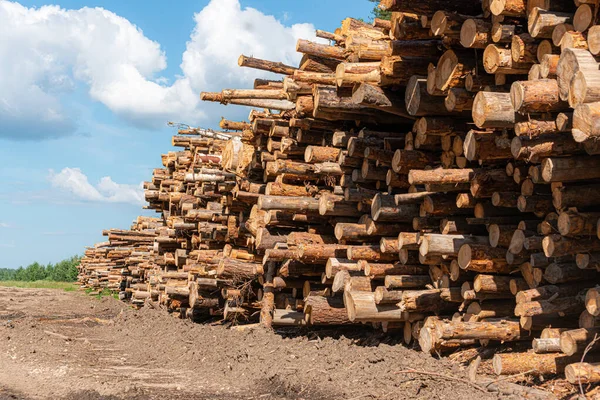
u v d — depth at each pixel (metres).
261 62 9.47
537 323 6.12
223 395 6.62
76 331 12.24
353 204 8.71
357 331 9.48
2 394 6.48
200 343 9.96
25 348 9.55
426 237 6.82
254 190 10.48
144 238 21.58
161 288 15.20
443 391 5.96
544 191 6.16
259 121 9.66
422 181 6.62
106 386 6.98
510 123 5.51
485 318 6.80
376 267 7.98
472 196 6.77
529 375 5.95
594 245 5.62
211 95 9.95
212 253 12.20
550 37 5.18
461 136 6.75
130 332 12.14
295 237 9.13
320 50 8.34
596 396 5.14
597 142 4.96
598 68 4.50
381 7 6.29
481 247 6.52
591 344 5.12
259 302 11.36
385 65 6.77
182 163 14.23
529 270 6.36
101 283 25.88
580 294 5.84
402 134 8.12
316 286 9.71
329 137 9.05
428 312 7.74
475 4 6.20
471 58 6.08
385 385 6.34
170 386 7.10
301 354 8.30
